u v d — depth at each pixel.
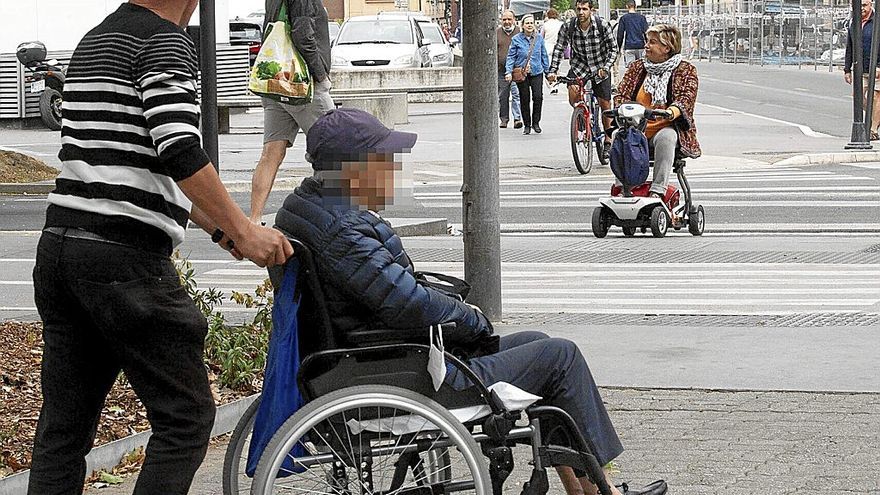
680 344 8.34
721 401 6.90
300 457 4.52
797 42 54.28
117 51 4.02
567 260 12.16
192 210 4.39
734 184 17.91
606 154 20.20
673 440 6.20
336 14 76.12
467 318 4.65
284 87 11.12
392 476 4.62
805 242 13.03
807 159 20.61
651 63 13.10
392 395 4.44
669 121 13.09
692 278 11.09
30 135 25.31
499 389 4.57
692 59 63.66
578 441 4.69
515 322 9.18
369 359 4.55
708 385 7.24
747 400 6.91
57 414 4.33
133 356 4.14
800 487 5.49
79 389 4.31
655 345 8.32
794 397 6.96
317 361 4.58
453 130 26.50
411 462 4.69
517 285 10.88
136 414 6.55
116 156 4.03
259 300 9.74
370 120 4.59
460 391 4.62
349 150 4.54
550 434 4.83
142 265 4.08
